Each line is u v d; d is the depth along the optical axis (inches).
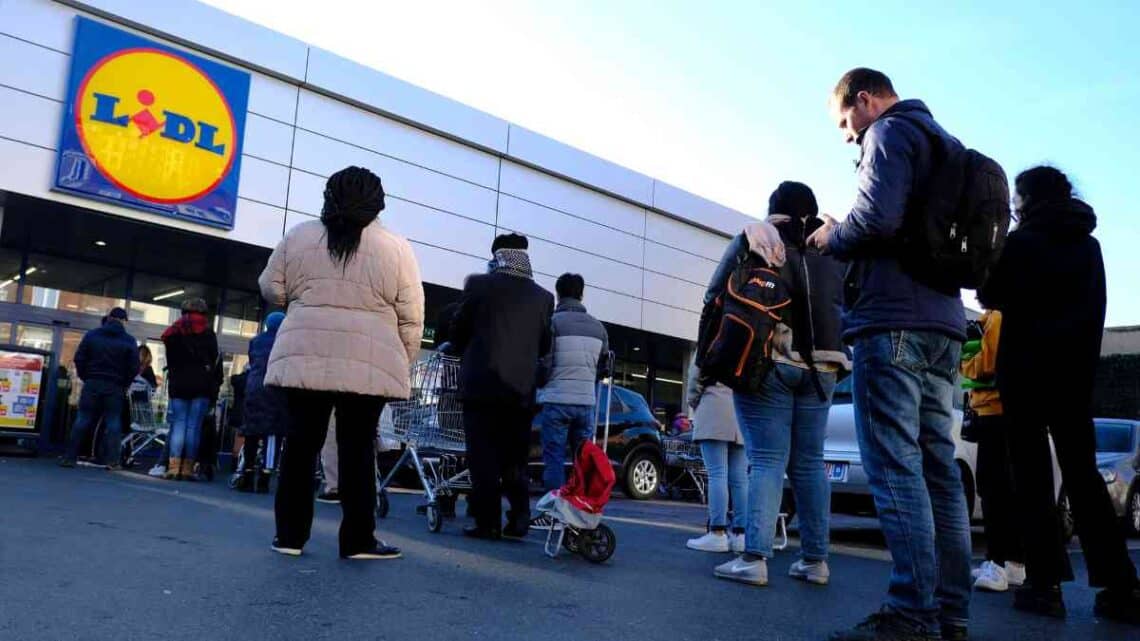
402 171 625.9
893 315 120.8
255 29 549.6
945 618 124.4
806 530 178.9
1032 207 168.1
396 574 148.8
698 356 172.1
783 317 169.5
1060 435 159.8
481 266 665.0
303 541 163.0
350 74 592.7
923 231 118.3
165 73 510.9
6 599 110.3
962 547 125.0
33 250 545.0
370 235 161.9
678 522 329.4
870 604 153.9
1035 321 161.0
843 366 175.3
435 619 116.7
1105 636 137.5
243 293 634.2
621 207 768.9
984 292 166.2
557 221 720.3
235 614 111.3
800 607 146.3
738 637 119.3
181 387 361.4
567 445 245.6
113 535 168.9
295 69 565.3
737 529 212.1
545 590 145.2
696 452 482.3
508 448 216.5
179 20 517.3
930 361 121.5
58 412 536.7
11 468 341.1
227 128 534.6
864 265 126.4
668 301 801.6
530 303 210.8
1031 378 159.6
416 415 237.0
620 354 855.7
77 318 555.5
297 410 161.8
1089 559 155.8
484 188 672.4
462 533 219.3
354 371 155.3
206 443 384.2
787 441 173.3
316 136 580.1
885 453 120.6
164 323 591.5
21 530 166.4
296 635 103.0
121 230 517.0
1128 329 1369.3
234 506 249.8
